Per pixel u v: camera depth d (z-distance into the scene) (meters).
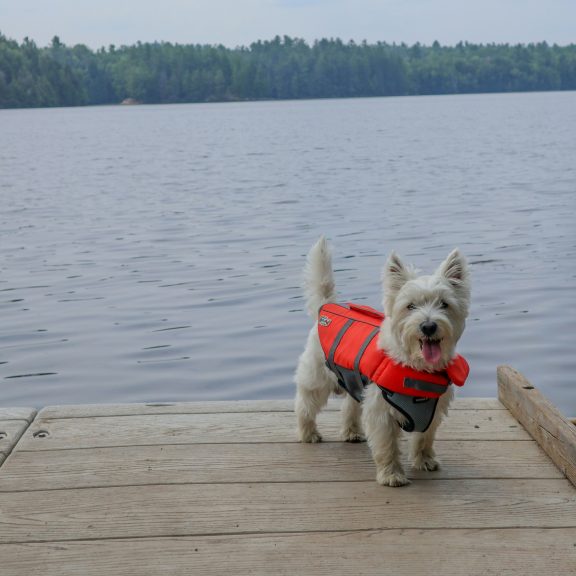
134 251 5.52
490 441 1.83
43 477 1.66
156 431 1.90
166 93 71.56
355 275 4.55
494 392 2.79
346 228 6.30
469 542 1.41
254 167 12.37
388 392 1.60
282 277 4.61
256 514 1.51
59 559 1.37
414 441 1.70
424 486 1.62
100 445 1.82
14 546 1.41
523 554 1.37
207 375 3.04
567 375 2.93
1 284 4.61
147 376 3.05
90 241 5.98
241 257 5.21
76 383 2.99
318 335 1.80
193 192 9.12
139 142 20.30
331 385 1.83
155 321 3.78
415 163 12.30
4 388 2.95
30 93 61.97
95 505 1.54
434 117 31.64
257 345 3.39
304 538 1.42
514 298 4.00
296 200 8.17
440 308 1.59
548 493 1.58
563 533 1.43
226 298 4.17
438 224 6.38
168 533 1.44
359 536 1.43
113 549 1.40
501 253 5.11
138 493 1.59
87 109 60.38
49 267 5.05
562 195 7.98
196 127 28.12
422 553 1.37
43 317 3.89
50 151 17.47
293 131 23.95
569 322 3.57
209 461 1.74
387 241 5.65
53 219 7.20
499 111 36.53
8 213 7.66
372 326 1.72
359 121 29.83
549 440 1.74
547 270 4.59
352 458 1.77
